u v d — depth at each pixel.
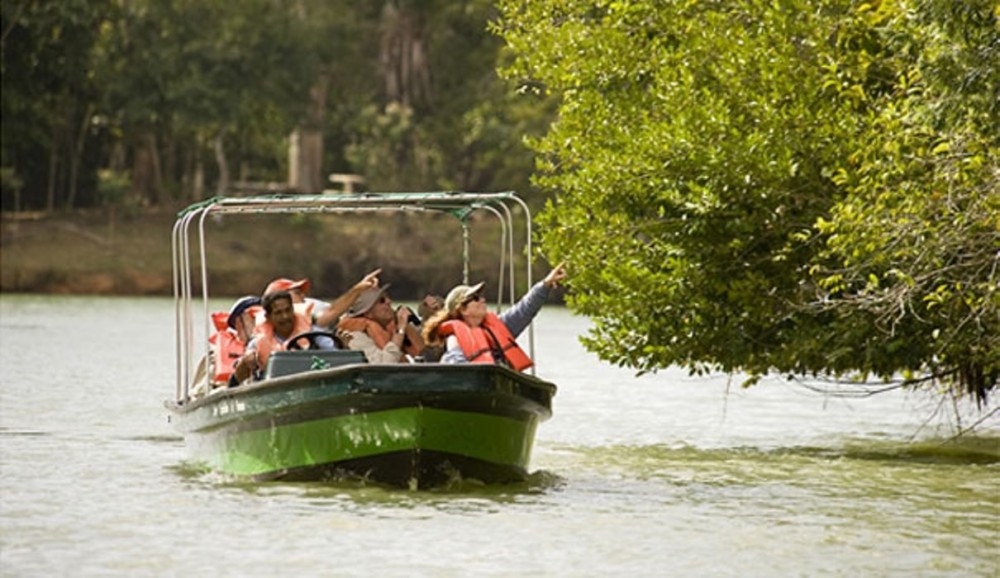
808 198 49.91
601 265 52.38
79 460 47.50
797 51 50.53
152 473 44.59
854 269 45.19
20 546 34.38
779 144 49.06
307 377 40.06
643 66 53.62
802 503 41.94
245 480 42.75
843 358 50.78
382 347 44.50
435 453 40.28
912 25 41.09
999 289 42.75
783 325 51.97
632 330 52.44
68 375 78.44
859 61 49.06
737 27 51.22
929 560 34.47
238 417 42.22
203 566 32.69
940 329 49.03
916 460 51.41
